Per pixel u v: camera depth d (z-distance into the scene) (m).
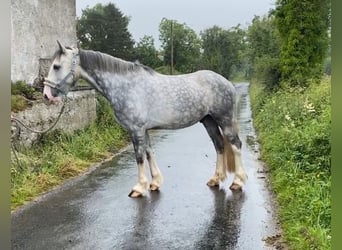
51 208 4.30
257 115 11.45
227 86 4.80
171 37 25.92
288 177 4.57
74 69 4.40
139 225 3.74
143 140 4.59
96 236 3.49
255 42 17.36
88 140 7.20
